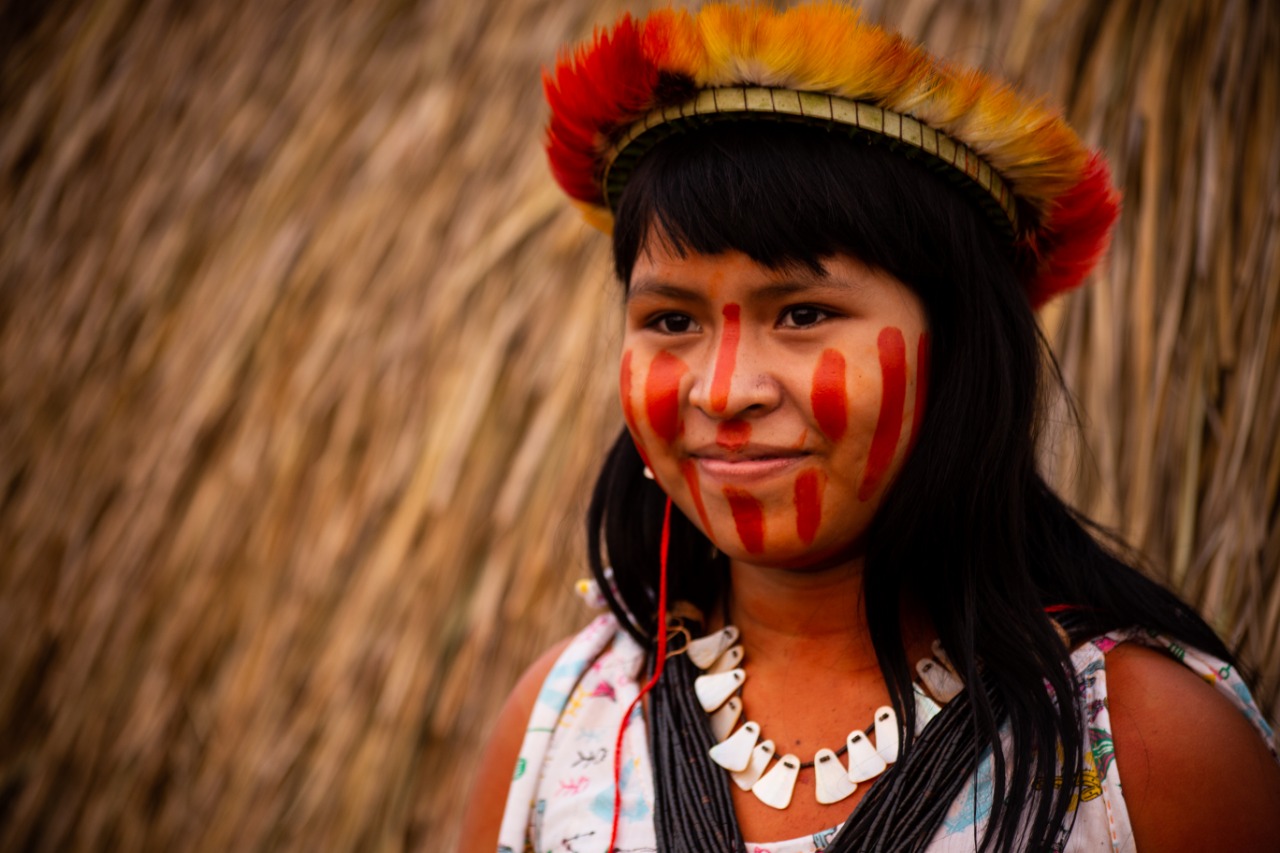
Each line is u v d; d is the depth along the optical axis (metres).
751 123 0.82
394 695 1.82
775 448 0.79
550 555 1.74
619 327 1.79
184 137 2.54
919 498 0.82
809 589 0.89
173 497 2.22
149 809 2.13
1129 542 1.36
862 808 0.80
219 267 2.33
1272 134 1.43
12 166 2.78
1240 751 0.78
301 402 2.09
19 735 2.40
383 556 1.91
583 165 0.95
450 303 1.97
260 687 2.00
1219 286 1.40
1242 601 1.29
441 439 1.89
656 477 0.87
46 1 2.90
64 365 2.50
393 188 2.14
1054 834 0.76
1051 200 0.87
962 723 0.82
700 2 1.88
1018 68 1.57
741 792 0.86
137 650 2.23
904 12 1.68
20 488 2.52
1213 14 1.49
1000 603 0.83
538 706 0.95
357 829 1.81
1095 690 0.81
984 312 0.84
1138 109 1.49
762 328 0.80
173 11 2.71
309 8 2.48
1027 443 0.88
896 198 0.80
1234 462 1.33
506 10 2.17
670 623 0.97
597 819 0.88
